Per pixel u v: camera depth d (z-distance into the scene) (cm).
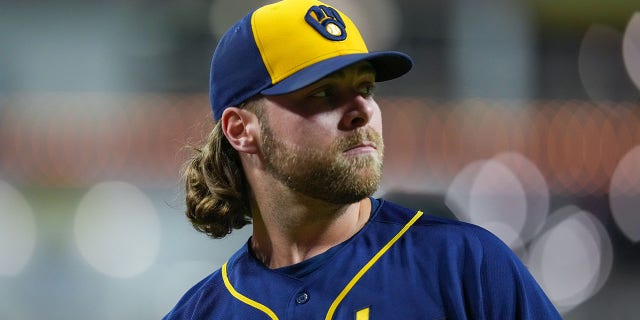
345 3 6412
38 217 4872
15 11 6091
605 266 4328
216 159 885
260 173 836
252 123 826
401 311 743
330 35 789
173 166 5072
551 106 5791
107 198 4950
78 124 5241
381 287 764
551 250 4497
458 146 5347
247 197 888
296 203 813
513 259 766
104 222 4759
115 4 6297
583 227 4906
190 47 6325
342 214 815
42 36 6131
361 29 6488
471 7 6400
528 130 5531
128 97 5447
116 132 5225
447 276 749
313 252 825
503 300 742
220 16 6494
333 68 752
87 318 3588
